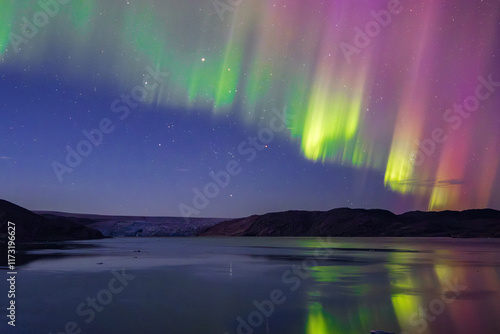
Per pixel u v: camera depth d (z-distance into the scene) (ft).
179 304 30.66
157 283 42.52
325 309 28.37
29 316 26.45
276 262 70.95
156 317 26.14
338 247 140.46
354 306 29.40
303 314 26.76
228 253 100.78
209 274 51.47
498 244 171.01
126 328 23.38
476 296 33.78
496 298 32.81
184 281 44.37
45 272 51.88
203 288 39.09
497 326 23.50
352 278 46.62
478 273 51.75
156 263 67.67
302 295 34.45
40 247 118.52
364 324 24.07
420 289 37.86
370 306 29.35
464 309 28.25
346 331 22.50
